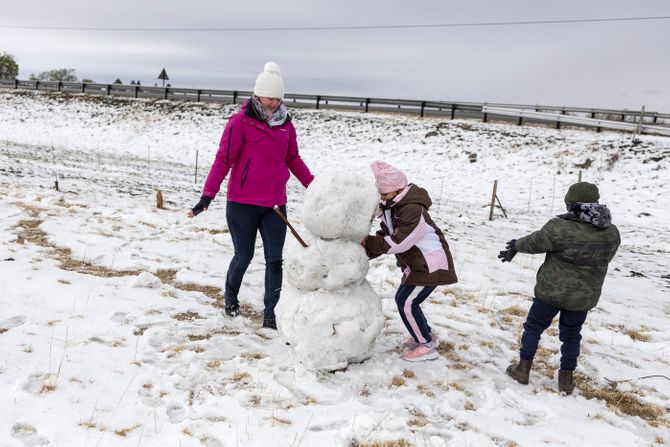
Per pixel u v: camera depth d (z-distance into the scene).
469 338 4.82
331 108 32.47
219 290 5.50
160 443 2.67
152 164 22.44
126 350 3.74
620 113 26.25
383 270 6.85
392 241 3.72
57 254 6.07
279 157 4.26
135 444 2.63
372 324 3.77
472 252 9.16
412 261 3.86
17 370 3.21
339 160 24.89
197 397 3.22
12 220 7.35
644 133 23.30
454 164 23.25
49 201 9.02
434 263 3.81
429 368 3.99
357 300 3.75
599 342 5.30
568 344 3.88
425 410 3.35
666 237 13.65
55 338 3.76
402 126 27.81
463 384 3.83
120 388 3.20
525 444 3.06
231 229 4.37
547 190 19.59
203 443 2.72
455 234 11.15
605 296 7.30
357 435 2.92
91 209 8.91
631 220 16.05
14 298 4.40
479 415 3.38
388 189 3.79
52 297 4.54
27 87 40.81
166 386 3.30
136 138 29.64
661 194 17.94
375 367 3.85
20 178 11.64
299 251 3.70
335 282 3.64
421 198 3.77
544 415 3.54
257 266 6.46
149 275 5.27
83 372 3.31
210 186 4.15
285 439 2.82
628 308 6.79
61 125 32.22
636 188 18.77
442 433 3.07
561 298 3.70
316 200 3.58
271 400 3.26
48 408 2.84
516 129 25.83
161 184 14.70
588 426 3.41
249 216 4.29
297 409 3.17
